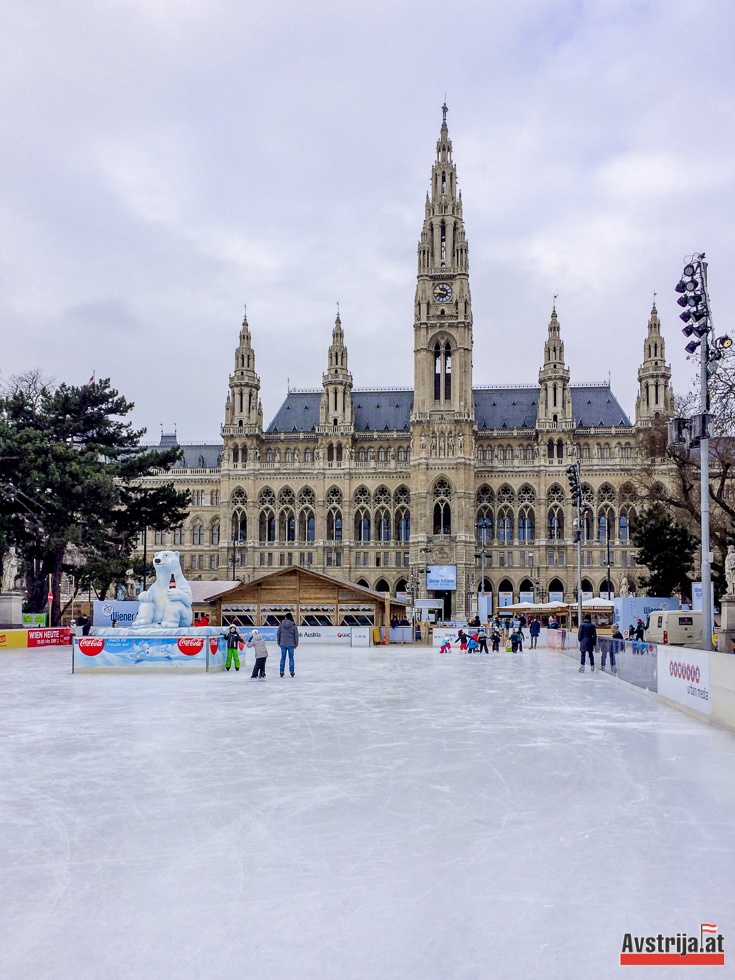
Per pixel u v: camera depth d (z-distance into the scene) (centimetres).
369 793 1664
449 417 14200
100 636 4516
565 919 1030
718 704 2570
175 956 933
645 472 9200
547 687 3822
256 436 14975
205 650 4453
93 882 1162
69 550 8662
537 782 1762
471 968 903
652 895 1109
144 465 8750
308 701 3186
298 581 8038
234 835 1380
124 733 2406
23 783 1764
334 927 1007
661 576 8644
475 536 14162
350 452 14788
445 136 15000
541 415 14450
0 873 1203
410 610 12656
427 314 14450
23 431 7638
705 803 1588
